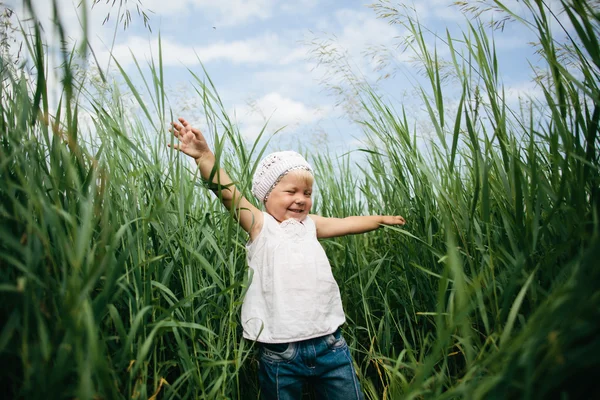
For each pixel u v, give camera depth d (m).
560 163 1.68
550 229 1.83
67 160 1.40
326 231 2.49
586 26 1.46
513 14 1.81
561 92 1.66
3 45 1.55
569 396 1.13
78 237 1.27
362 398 2.11
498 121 1.88
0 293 1.24
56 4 1.23
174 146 1.99
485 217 1.80
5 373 1.24
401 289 2.61
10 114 1.55
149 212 1.81
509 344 1.22
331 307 2.16
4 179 1.37
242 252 2.37
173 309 1.65
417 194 2.47
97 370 1.13
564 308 1.05
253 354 2.35
